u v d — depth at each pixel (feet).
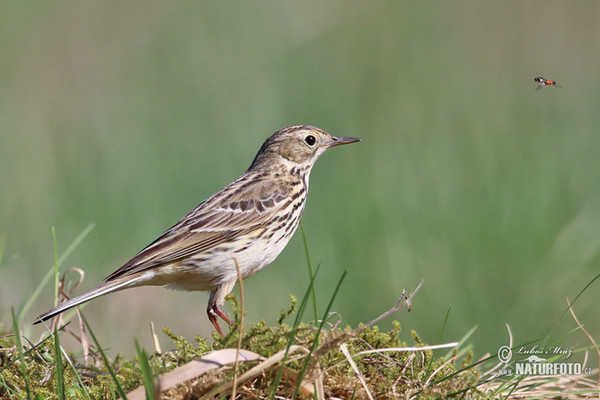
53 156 54.95
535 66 67.31
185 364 19.99
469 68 67.36
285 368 20.16
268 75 61.57
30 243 47.24
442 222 48.39
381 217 47.93
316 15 70.13
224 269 30.50
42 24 67.21
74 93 62.13
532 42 69.77
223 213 30.86
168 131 55.31
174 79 61.72
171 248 29.53
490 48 69.67
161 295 40.83
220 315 30.17
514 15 71.41
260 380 20.56
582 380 23.99
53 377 21.97
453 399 21.15
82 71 63.46
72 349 33.65
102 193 50.65
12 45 65.46
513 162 54.60
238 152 54.08
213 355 19.90
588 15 70.38
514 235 47.37
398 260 45.03
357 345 22.41
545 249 45.88
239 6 69.31
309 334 21.93
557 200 50.21
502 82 66.49
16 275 39.93
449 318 41.11
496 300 42.27
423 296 42.47
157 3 68.95
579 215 47.55
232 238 30.71
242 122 56.03
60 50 65.26
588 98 63.98
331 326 22.95
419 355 22.75
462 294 42.50
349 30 68.90
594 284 42.60
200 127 55.52
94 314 38.75
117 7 68.74
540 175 52.70
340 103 59.52
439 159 54.60
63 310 25.62
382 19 70.49
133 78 62.18
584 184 52.19
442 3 72.33
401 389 21.24
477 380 21.72
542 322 40.24
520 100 63.77
